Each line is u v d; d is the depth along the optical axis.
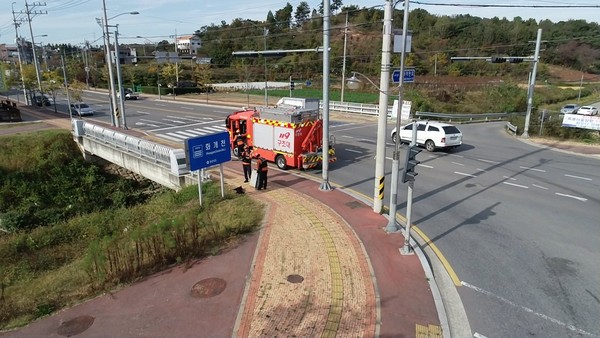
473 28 97.56
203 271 9.70
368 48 83.88
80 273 10.34
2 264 12.59
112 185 25.16
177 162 19.33
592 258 10.47
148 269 9.88
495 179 18.14
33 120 39.03
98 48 101.56
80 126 29.11
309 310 8.04
